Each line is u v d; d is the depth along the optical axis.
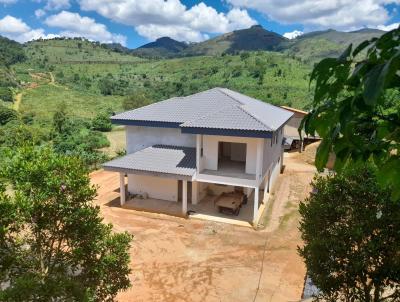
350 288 6.51
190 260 14.66
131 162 19.88
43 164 6.28
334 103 2.13
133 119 21.34
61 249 7.34
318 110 2.19
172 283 13.01
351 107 1.92
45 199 6.30
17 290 5.45
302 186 25.00
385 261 5.92
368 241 6.05
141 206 20.05
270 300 11.99
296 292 12.41
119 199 21.53
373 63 1.77
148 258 14.76
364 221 6.03
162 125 20.70
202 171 19.19
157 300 11.99
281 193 23.39
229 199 19.78
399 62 1.48
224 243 16.16
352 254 6.07
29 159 6.47
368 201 6.11
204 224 18.11
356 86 1.88
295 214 19.62
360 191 6.10
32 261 6.69
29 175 6.20
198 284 12.95
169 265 14.23
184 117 20.86
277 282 13.08
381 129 2.42
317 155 2.35
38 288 5.65
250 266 14.20
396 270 5.77
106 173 27.73
